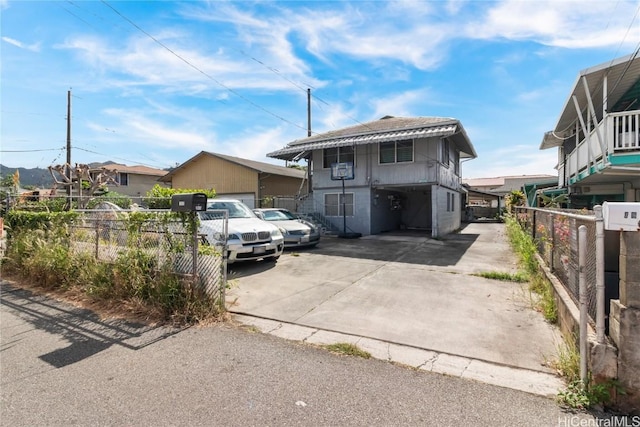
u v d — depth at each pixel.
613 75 8.33
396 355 3.26
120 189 30.33
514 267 7.42
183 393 2.61
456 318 4.27
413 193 19.27
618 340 2.35
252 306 4.78
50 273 5.70
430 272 6.96
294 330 3.92
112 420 2.28
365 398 2.53
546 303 4.38
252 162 22.59
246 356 3.24
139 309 4.45
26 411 2.38
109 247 5.26
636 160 7.54
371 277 6.53
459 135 14.66
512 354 3.24
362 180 14.59
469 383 2.73
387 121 16.55
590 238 2.92
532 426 2.19
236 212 8.46
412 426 2.20
